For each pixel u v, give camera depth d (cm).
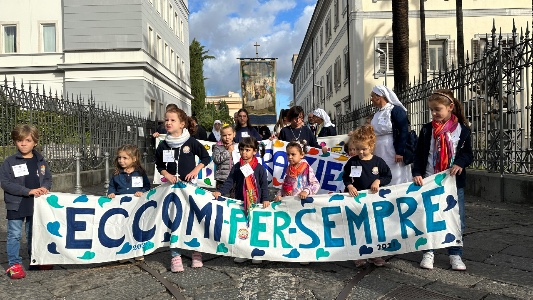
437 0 2245
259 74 3684
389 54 2284
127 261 508
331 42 3192
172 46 3241
